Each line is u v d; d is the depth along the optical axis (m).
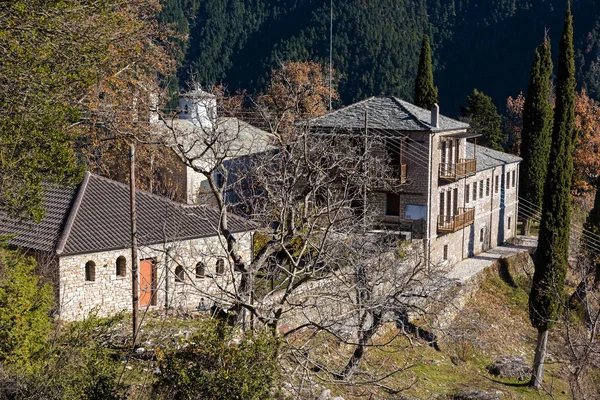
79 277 27.58
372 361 28.75
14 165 18.53
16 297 17.88
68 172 20.28
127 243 28.44
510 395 31.08
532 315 33.81
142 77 32.16
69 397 15.19
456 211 45.59
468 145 55.28
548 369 35.59
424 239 40.94
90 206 29.80
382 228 39.62
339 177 27.42
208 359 14.99
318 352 26.02
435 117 40.91
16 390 15.04
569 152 34.66
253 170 23.09
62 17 18.11
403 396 26.00
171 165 40.84
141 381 16.98
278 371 15.34
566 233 34.41
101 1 19.84
